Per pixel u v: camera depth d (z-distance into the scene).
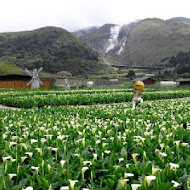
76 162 3.68
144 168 3.18
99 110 10.73
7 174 3.21
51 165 3.56
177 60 181.00
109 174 3.26
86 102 18.53
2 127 6.84
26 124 7.19
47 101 16.69
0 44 162.62
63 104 17.03
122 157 3.85
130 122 7.30
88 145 4.49
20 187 2.84
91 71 140.25
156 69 182.00
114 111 10.29
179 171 3.05
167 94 25.52
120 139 4.80
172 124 7.06
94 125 6.79
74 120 7.89
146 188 2.62
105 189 2.68
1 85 47.66
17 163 3.64
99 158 3.97
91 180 3.04
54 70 134.25
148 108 12.28
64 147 4.19
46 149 4.35
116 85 82.69
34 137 5.36
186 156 3.78
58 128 6.12
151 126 6.70
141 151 4.11
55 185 2.91
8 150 4.30
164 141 4.70
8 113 9.98
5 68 68.19
